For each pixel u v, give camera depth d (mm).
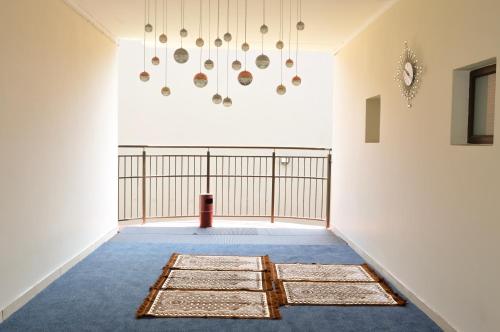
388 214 4215
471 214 2768
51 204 3918
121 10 4680
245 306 3447
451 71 3037
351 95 5559
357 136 5266
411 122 3693
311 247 5434
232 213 9094
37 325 3049
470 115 3012
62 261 4191
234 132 9000
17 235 3320
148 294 3676
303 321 3201
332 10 4547
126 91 8750
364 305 3514
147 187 8844
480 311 2660
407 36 3783
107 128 5574
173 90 8891
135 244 5438
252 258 4871
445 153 3109
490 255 2568
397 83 4008
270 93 9055
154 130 8852
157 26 5273
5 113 3119
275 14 4730
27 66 3434
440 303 3154
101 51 5270
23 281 3428
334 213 6359
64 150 4191
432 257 3293
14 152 3254
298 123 9062
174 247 5328
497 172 2504
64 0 4121
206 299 3578
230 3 4414
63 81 4145
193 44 6301
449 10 3062
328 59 9062
